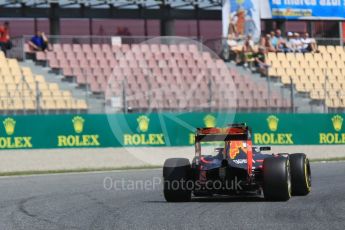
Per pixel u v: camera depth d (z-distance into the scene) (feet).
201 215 137.39
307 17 425.69
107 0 385.29
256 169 161.27
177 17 407.03
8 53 362.33
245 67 391.24
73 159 291.17
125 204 160.97
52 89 341.62
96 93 353.10
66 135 291.38
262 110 350.84
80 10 390.42
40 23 424.46
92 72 362.53
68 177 246.27
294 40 418.31
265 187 157.17
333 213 137.49
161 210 147.13
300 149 328.70
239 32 402.11
